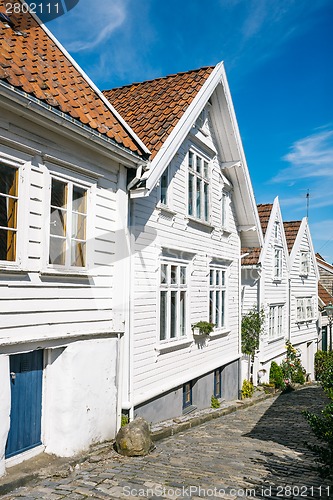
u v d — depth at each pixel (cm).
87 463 714
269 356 2036
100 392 806
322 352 2641
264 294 1983
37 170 685
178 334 1145
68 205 748
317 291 2725
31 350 670
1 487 573
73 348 743
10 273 633
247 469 713
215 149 1380
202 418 1159
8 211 639
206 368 1303
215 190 1389
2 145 622
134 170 901
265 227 2073
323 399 1769
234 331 1572
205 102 1173
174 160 1126
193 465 724
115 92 1299
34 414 705
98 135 755
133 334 917
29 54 802
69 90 820
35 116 649
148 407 987
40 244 688
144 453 775
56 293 722
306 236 2581
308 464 762
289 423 1199
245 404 1501
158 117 1070
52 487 597
